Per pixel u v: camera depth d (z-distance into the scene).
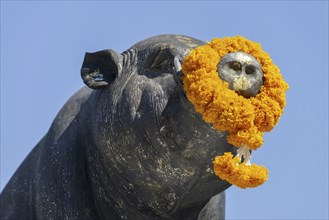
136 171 17.23
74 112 18.95
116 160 17.36
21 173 19.61
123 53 17.70
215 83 15.47
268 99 15.59
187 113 16.12
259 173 15.65
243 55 15.53
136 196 17.69
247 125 15.50
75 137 18.58
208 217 18.20
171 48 16.98
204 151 16.44
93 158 18.16
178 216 17.88
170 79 16.78
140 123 16.83
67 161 18.52
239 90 15.53
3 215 19.55
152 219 17.88
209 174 16.91
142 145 16.89
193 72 15.62
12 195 19.52
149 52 17.20
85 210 18.33
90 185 18.34
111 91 17.41
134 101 16.95
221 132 16.12
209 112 15.52
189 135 16.33
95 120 17.64
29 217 19.22
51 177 18.52
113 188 17.91
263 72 15.71
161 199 17.55
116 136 17.17
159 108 16.64
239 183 15.68
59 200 18.41
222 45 15.77
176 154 16.66
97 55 17.78
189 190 17.23
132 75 17.27
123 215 18.02
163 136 16.61
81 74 17.81
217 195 18.38
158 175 17.08
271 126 15.63
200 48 15.73
